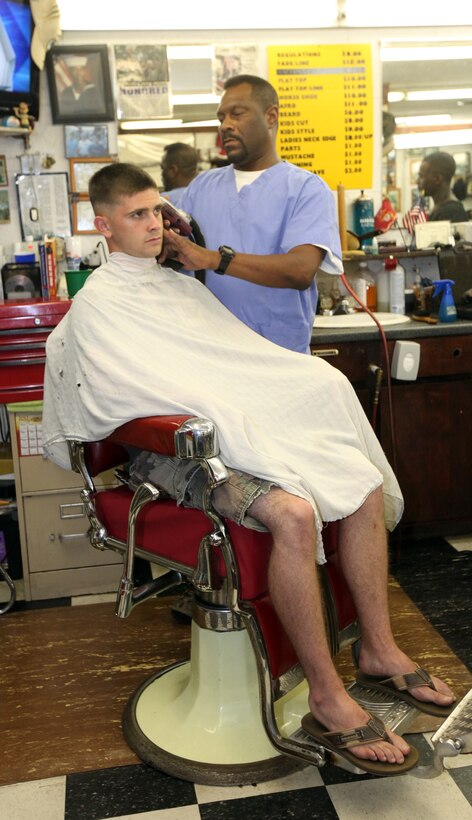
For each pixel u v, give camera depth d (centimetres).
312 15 301
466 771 171
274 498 153
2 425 304
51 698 202
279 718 181
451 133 317
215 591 168
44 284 279
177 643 227
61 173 296
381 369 266
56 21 276
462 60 312
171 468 167
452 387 278
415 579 263
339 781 169
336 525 177
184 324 185
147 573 273
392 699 170
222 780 167
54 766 176
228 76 300
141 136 299
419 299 303
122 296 178
